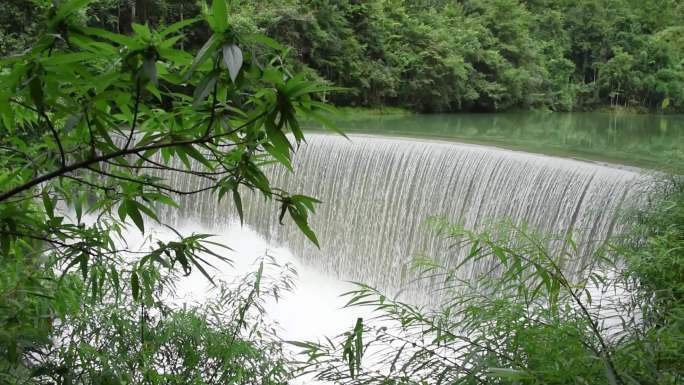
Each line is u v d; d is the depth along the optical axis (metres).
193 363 3.30
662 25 28.59
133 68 1.17
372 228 10.93
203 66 1.20
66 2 1.12
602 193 7.61
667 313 2.05
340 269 11.41
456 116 24.41
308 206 1.50
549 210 8.34
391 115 24.28
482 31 29.91
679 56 27.34
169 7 17.92
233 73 1.06
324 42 23.31
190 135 1.48
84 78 1.17
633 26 30.34
